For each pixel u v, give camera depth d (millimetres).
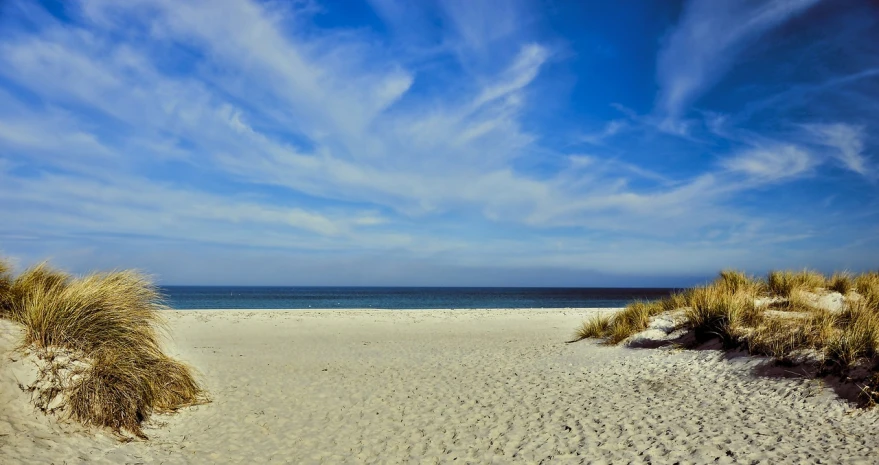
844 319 8617
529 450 5570
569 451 5473
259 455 5586
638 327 11773
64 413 5223
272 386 8906
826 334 7602
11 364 5254
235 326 19172
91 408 5418
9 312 6023
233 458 5469
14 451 4426
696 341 9969
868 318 7582
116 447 5219
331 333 17547
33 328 5781
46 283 6750
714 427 5859
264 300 59844
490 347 13625
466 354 12453
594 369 9625
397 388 8766
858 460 4648
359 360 11766
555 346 13117
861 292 11523
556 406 7230
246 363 11266
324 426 6637
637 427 6074
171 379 7129
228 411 7223
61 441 4867
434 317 23281
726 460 4898
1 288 6262
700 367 8531
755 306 10195
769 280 12336
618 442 5625
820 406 6141
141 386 6230
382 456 5574
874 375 6129
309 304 50375
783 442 5234
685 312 11055
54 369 5500
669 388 7750
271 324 19953
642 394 7609
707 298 10523
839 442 5113
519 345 13852
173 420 6508
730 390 7250
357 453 5672
